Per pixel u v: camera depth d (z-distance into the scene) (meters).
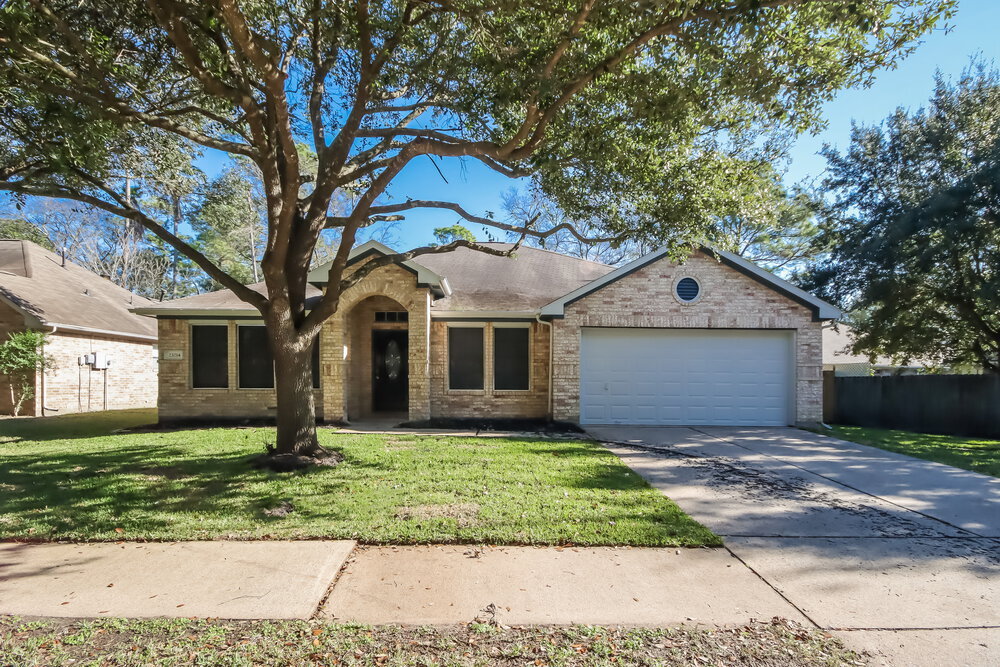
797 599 3.73
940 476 7.40
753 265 12.25
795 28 5.90
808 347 12.32
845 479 7.19
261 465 7.22
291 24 7.46
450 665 2.95
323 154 8.09
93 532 4.86
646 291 12.37
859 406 15.08
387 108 8.45
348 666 2.94
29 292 16.34
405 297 12.34
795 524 5.29
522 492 6.15
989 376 12.96
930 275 14.20
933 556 4.52
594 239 9.06
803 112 6.66
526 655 3.04
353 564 4.27
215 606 3.58
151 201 23.19
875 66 6.12
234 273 29.23
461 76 7.97
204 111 8.04
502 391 12.97
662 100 6.48
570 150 8.21
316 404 12.92
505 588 3.86
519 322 13.08
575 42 6.34
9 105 7.54
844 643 3.18
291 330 7.46
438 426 11.82
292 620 3.41
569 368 12.30
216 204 19.17
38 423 13.00
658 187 8.23
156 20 6.25
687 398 12.53
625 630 3.31
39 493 6.04
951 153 13.55
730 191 8.16
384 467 7.32
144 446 9.06
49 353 15.69
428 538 4.71
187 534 4.82
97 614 3.47
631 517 5.32
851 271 15.23
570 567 4.22
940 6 5.57
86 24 6.84
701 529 5.02
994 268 12.84
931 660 3.02
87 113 6.87
